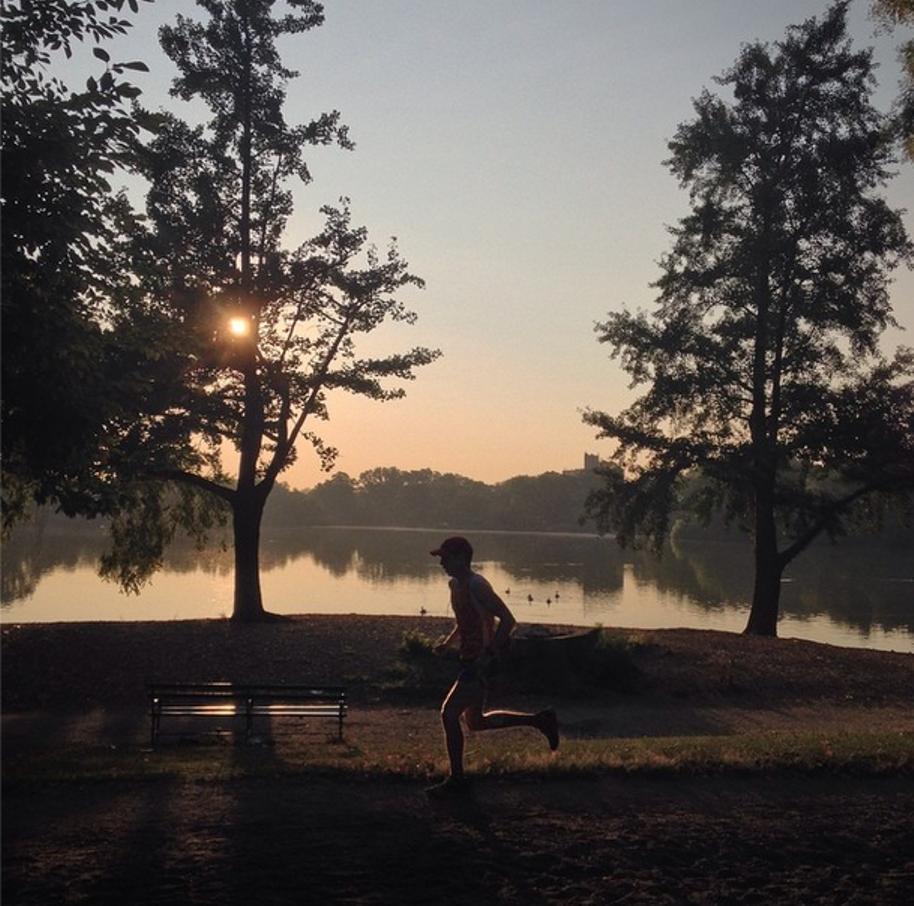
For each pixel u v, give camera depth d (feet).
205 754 35.45
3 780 26.00
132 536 85.61
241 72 78.13
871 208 86.48
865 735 36.73
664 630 84.48
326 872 19.33
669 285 92.02
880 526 97.30
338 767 27.35
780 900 18.81
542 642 63.41
